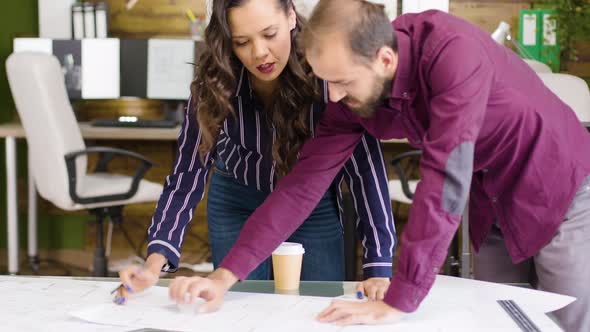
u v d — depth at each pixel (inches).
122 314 57.9
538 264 73.0
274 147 75.2
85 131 162.1
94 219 196.7
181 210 72.4
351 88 57.1
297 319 56.6
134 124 169.8
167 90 178.4
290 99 72.6
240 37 67.2
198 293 58.8
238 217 84.9
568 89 121.1
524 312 57.4
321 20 55.0
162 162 193.6
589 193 69.7
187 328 54.9
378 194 71.9
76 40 178.1
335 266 84.4
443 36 58.5
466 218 112.0
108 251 187.5
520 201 70.0
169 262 70.4
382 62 56.9
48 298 62.3
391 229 71.9
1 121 185.9
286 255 64.3
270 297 62.2
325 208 82.6
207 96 71.5
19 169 193.9
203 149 72.1
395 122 64.4
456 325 54.8
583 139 70.7
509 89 64.7
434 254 55.8
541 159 67.5
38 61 143.6
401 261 56.1
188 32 192.9
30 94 146.5
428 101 60.5
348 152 67.1
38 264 184.9
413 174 189.9
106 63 178.4
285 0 67.4
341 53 54.8
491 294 61.9
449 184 55.5
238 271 62.9
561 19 181.3
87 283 66.8
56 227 196.9
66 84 178.7
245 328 54.9
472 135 55.9
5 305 60.4
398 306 55.6
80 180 149.4
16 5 189.6
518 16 189.9
